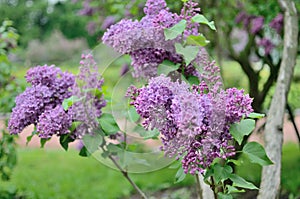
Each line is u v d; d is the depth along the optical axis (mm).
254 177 4965
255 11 5004
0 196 5070
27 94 2447
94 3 6281
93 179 6094
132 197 5348
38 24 30578
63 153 8039
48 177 6219
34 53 17484
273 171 2684
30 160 7438
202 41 2209
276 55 4996
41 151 8219
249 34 5098
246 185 1927
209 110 1855
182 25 2145
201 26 4691
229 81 4945
